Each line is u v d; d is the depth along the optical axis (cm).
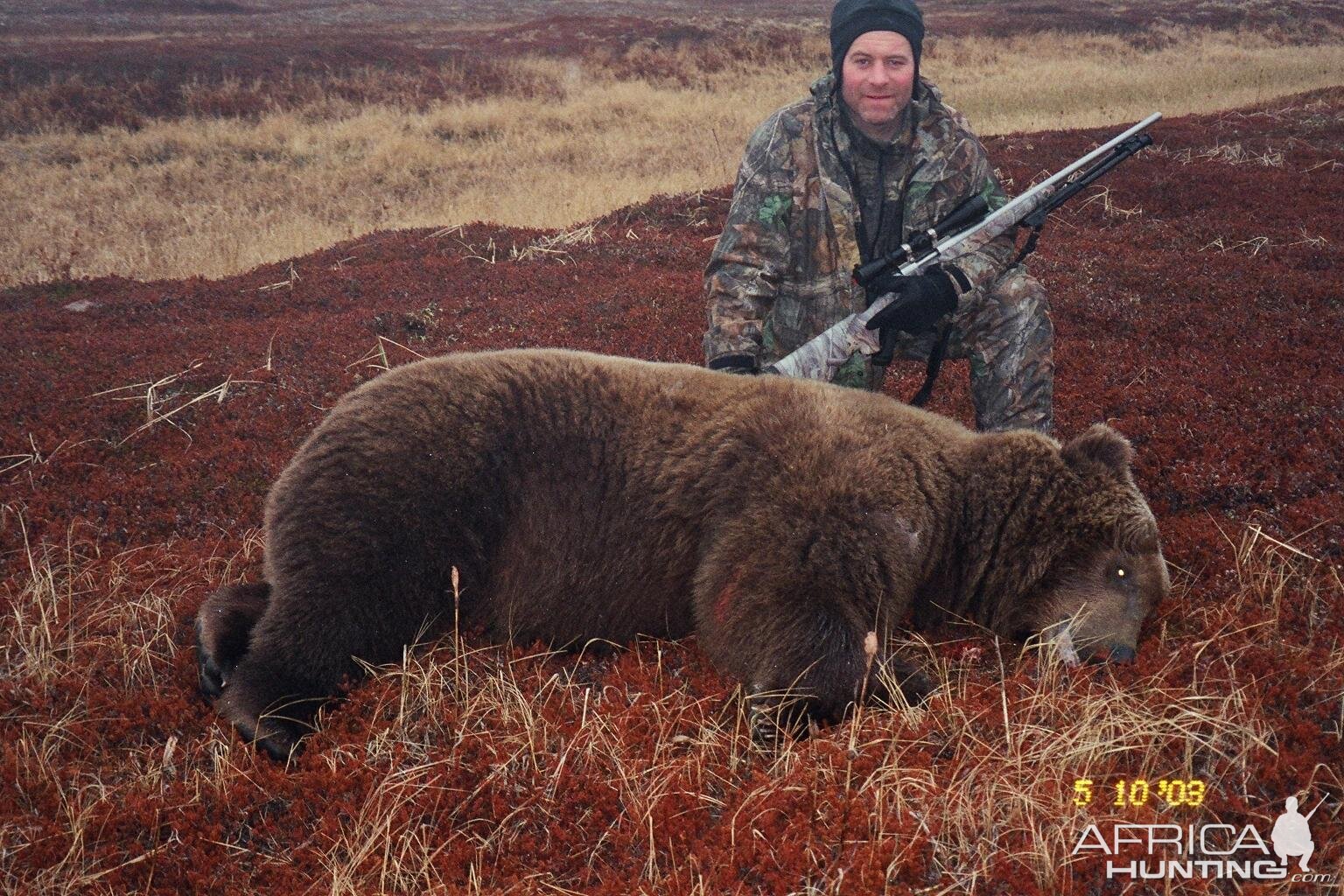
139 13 4112
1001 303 504
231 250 1297
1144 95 2438
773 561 354
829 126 497
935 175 501
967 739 345
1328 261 944
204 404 673
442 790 328
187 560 481
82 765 347
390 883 299
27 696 379
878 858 290
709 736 347
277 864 305
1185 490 511
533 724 354
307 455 374
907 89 480
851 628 353
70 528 504
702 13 4431
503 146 1992
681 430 386
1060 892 283
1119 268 908
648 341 771
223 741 354
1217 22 3678
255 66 2423
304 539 360
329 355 761
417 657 380
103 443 622
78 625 428
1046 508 393
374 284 986
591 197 1544
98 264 1237
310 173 1806
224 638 383
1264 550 445
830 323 510
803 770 327
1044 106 2331
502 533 384
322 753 345
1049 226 1093
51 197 1589
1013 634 410
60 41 2919
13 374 724
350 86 2356
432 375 388
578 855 309
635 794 324
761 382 405
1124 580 388
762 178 494
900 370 706
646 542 384
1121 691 347
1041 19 3588
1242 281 862
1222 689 354
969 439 413
